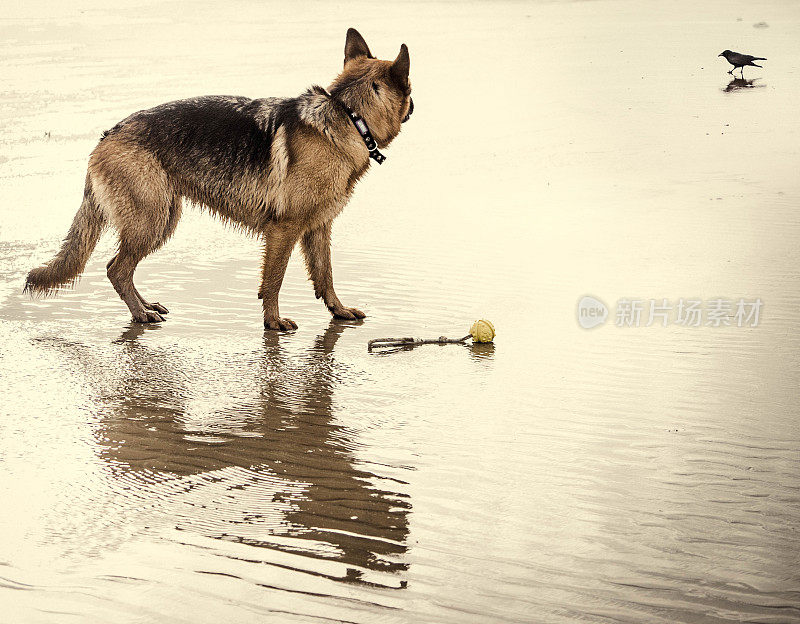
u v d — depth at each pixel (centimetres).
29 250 1104
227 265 1057
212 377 727
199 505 514
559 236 1124
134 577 439
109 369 745
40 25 4206
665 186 1366
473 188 1406
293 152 849
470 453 578
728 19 4012
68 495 528
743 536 472
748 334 785
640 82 2406
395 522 491
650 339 783
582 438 596
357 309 889
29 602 418
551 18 4369
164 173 870
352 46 927
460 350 779
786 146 1596
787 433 595
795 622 398
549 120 1958
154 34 3844
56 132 1855
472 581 433
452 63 2845
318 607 413
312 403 670
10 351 788
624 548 461
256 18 4594
